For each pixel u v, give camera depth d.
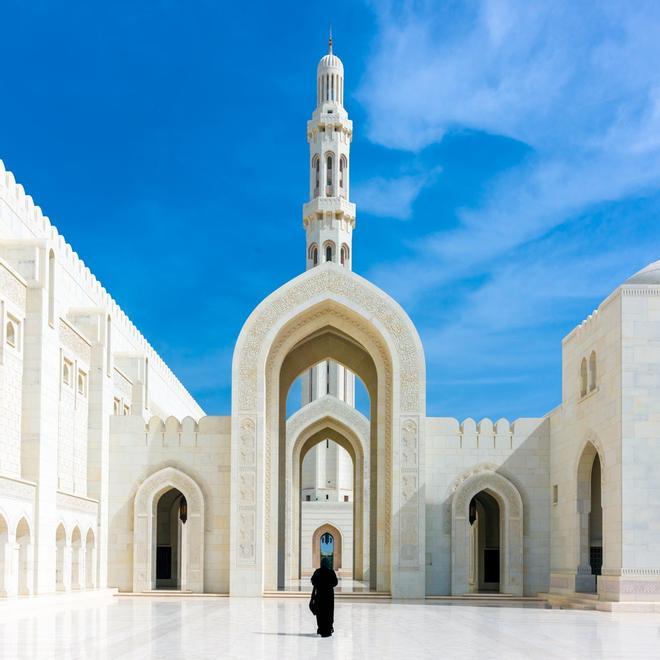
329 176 63.16
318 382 68.69
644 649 18.75
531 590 39.81
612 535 31.67
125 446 40.78
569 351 38.34
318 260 62.00
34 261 32.62
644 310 31.39
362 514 57.28
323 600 21.25
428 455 40.69
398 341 40.62
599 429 33.41
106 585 39.56
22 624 23.88
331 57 64.25
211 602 35.22
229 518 39.97
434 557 40.06
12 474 30.88
